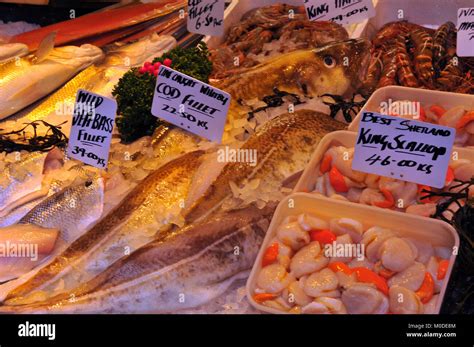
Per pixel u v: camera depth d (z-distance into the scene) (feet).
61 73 8.02
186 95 6.31
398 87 6.85
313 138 6.32
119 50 8.83
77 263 5.73
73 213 6.25
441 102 6.72
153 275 5.41
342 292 5.01
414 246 5.23
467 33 7.09
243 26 9.02
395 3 8.92
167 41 8.86
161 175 6.22
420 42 8.27
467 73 7.86
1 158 6.82
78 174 6.56
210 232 5.61
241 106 7.02
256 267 5.28
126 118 6.97
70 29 9.09
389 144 5.54
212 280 5.52
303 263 5.17
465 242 5.20
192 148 6.63
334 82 7.41
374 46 8.63
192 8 8.08
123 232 5.84
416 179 5.61
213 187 6.00
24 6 9.89
